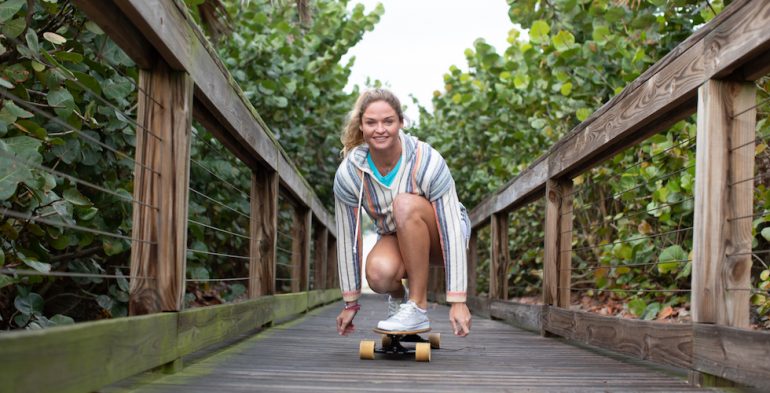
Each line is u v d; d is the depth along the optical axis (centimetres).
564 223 388
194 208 388
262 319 362
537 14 527
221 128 292
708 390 198
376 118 247
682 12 432
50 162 269
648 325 244
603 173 489
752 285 363
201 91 230
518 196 477
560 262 386
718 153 204
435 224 264
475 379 214
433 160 255
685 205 377
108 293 317
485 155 871
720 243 203
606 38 466
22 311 237
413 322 256
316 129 845
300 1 430
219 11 354
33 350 120
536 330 413
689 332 212
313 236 850
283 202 686
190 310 224
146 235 205
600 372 238
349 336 350
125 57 274
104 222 286
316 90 709
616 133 278
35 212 234
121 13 180
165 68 209
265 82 612
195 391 178
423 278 259
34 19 257
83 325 142
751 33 183
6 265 219
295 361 248
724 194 203
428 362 256
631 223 461
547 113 633
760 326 338
